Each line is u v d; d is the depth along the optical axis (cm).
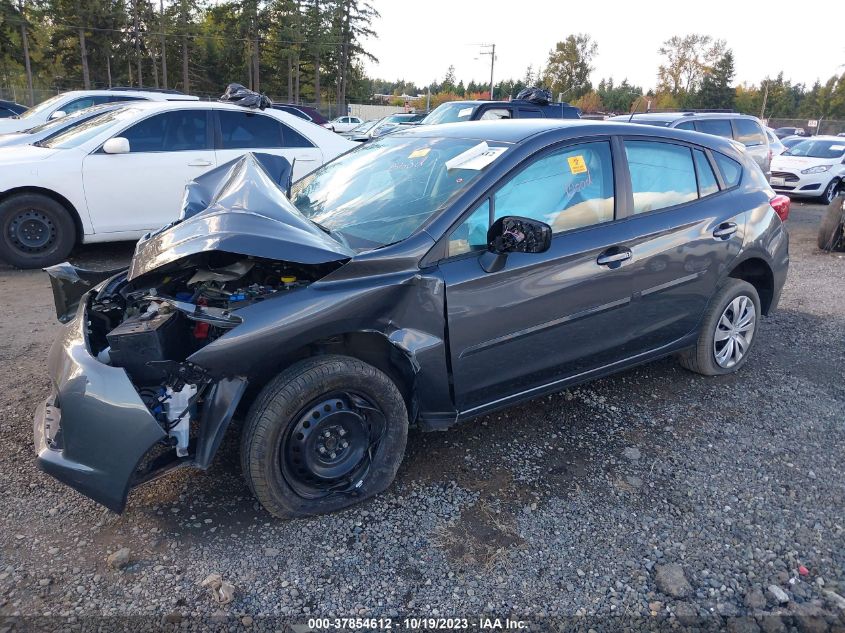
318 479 288
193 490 310
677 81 8250
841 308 644
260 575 259
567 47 8881
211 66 6544
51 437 268
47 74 6462
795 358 504
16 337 493
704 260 408
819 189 1534
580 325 354
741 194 439
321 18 6234
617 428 383
